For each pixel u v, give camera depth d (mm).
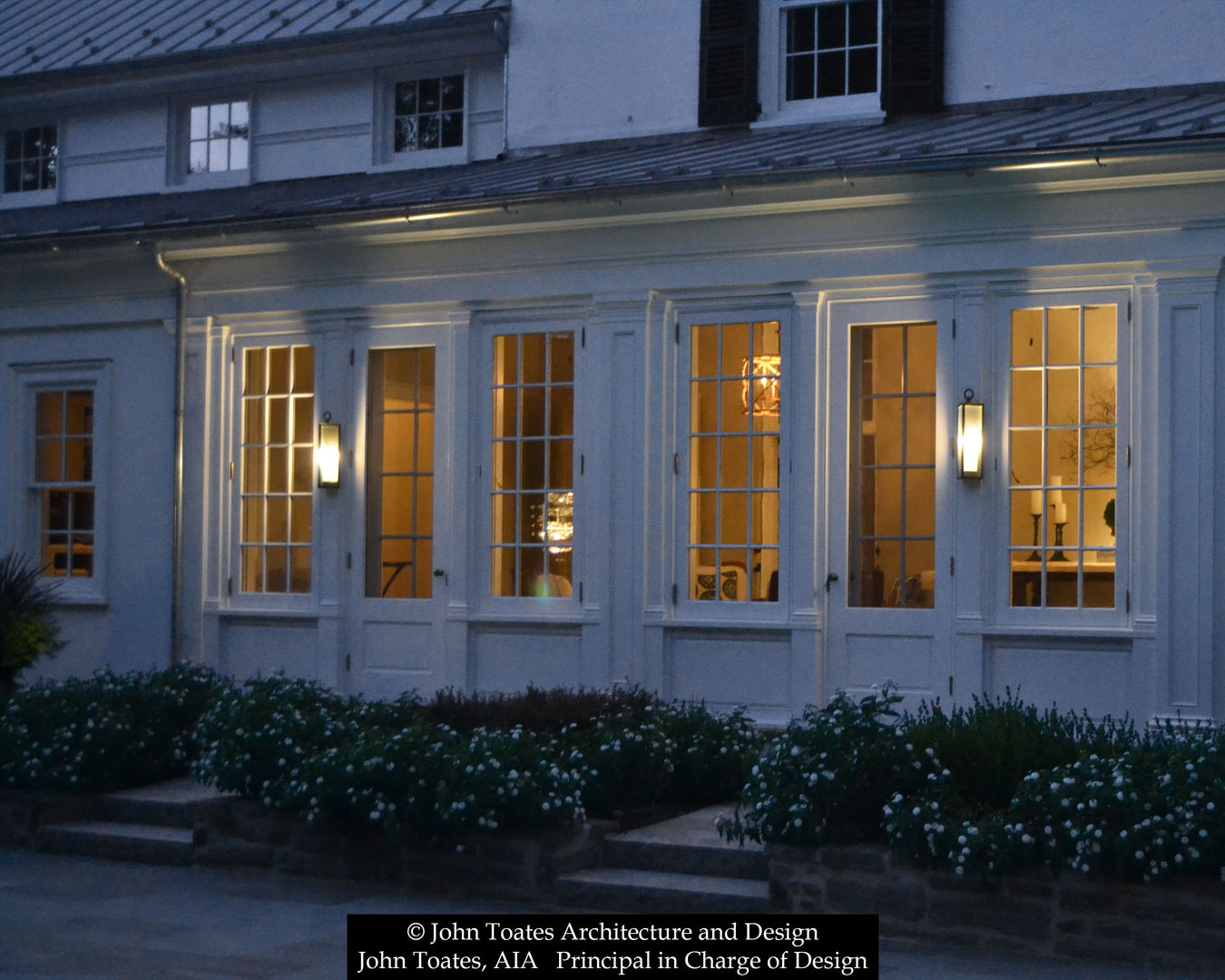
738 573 11789
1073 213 10703
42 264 14383
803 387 11523
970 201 10977
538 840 8086
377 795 8312
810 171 11000
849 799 7625
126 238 13469
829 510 11461
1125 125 11000
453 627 12625
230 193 15742
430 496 12969
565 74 14508
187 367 13844
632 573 11984
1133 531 10547
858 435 11516
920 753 7719
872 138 12250
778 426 11672
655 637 11906
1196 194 10359
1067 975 6652
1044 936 6996
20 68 17016
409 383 13078
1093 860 6789
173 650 13727
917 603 11273
